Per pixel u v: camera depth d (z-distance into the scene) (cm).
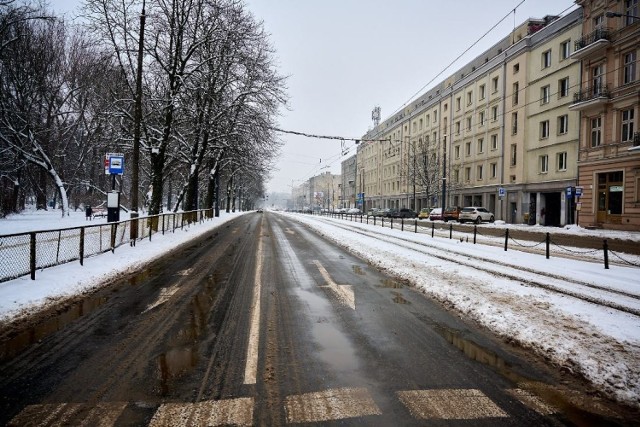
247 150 2820
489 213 3625
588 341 493
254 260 1151
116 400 343
